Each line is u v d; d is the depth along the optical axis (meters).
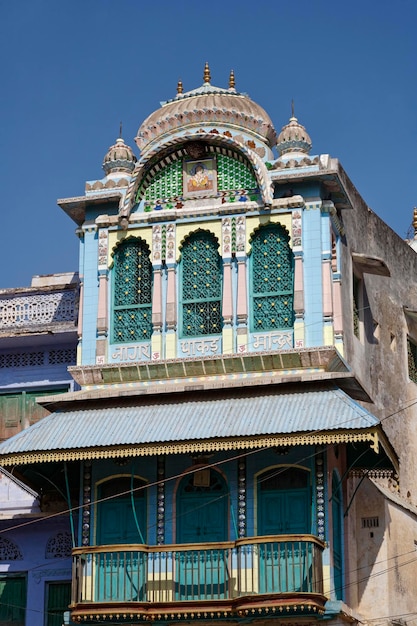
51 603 24.83
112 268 24.88
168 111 25.77
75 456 22.33
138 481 23.34
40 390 26.42
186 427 22.17
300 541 21.31
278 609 21.06
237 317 23.77
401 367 29.06
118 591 21.95
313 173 23.94
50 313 26.53
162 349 23.98
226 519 22.77
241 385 22.86
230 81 26.62
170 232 24.61
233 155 24.83
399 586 24.67
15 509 25.66
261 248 24.19
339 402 22.03
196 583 21.92
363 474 24.41
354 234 26.95
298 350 23.09
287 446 22.38
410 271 30.84
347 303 25.28
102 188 25.19
